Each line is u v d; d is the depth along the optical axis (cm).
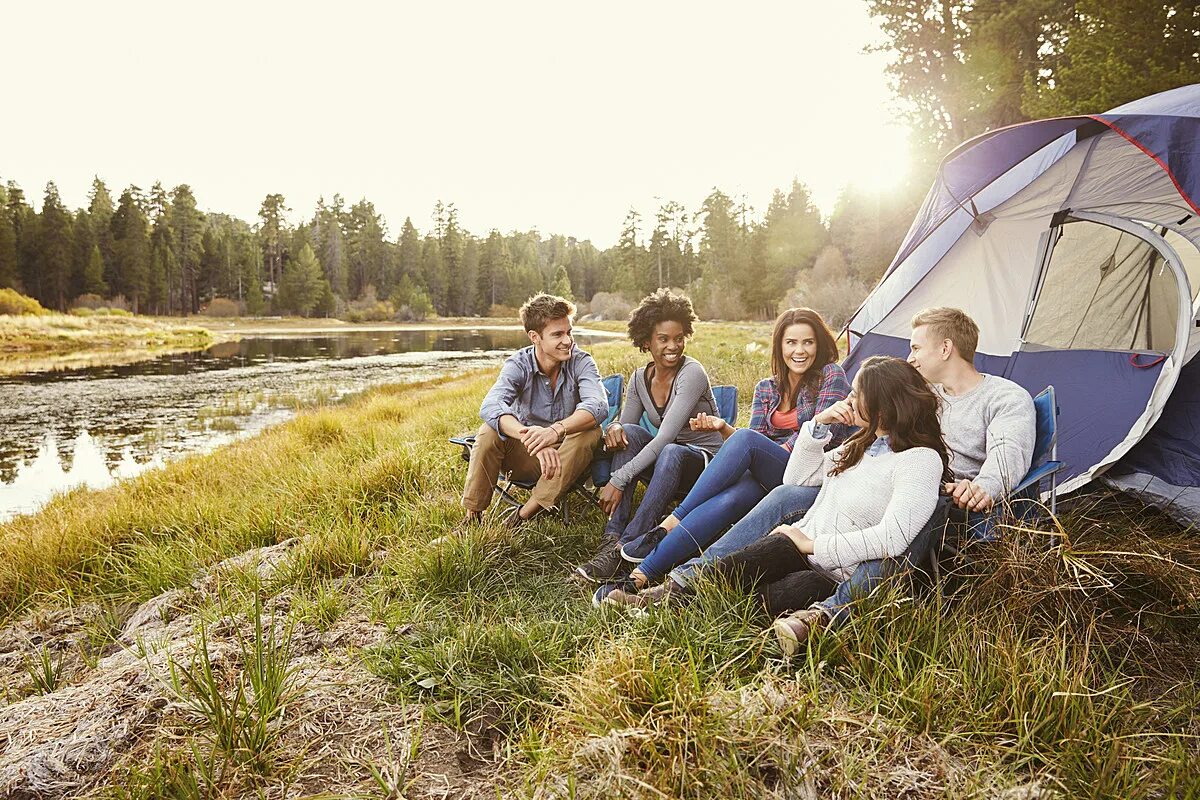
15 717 214
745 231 7106
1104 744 173
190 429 1063
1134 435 308
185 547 404
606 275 10531
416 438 641
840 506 242
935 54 1780
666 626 228
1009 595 225
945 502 235
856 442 246
